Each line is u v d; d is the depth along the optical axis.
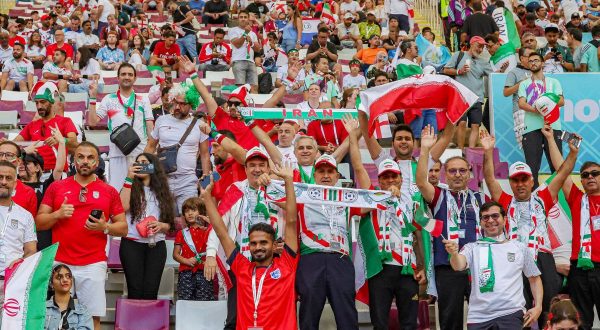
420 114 22.11
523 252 14.25
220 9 37.78
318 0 37.69
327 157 14.95
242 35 27.91
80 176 15.38
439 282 14.86
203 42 34.84
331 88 24.64
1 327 13.44
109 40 30.94
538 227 15.42
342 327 14.34
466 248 14.35
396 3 34.16
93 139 23.44
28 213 14.89
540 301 14.16
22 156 16.91
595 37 27.34
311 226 14.56
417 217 14.16
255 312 13.60
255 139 17.80
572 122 22.23
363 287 15.15
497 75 22.55
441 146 16.22
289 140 17.48
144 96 20.02
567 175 15.66
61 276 14.18
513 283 14.12
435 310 16.06
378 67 27.44
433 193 14.99
